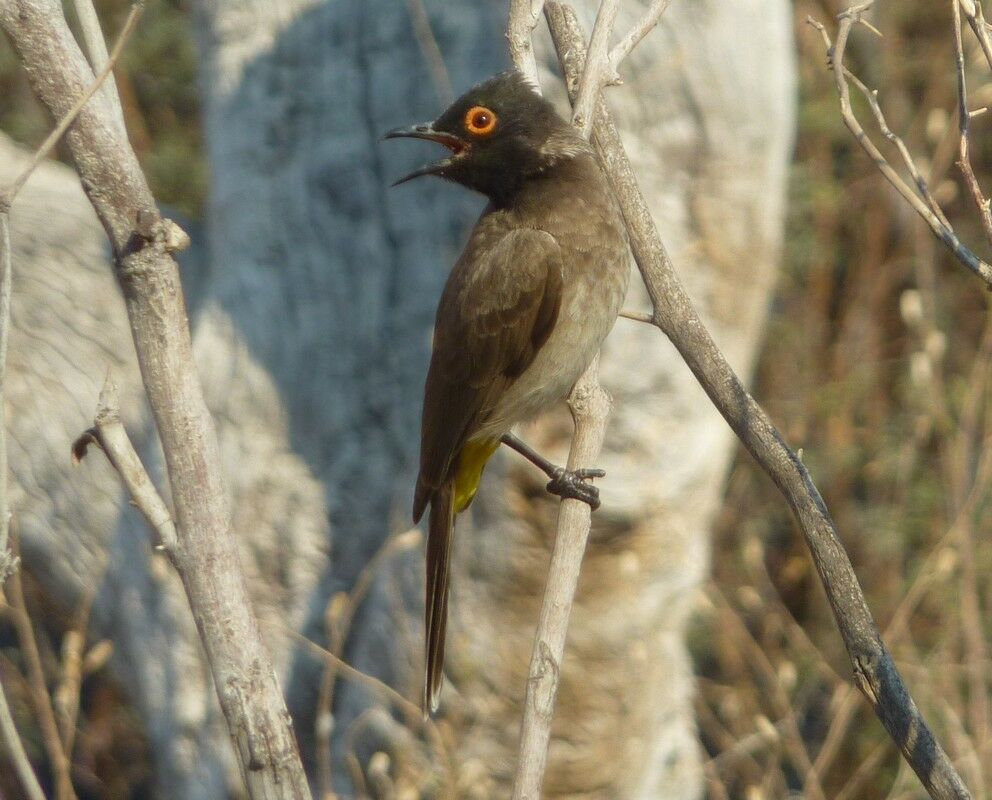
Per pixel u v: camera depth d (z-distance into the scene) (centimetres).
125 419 1167
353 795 1057
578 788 1018
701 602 1137
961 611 1295
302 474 1105
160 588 1126
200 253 1305
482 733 1004
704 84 945
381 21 1077
